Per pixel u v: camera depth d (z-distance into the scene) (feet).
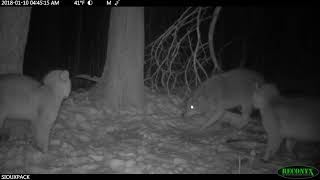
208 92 12.15
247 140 10.82
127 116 12.39
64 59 35.09
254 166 8.57
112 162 8.05
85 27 33.50
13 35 10.15
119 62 13.15
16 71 10.32
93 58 31.65
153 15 25.20
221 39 25.85
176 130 11.84
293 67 29.63
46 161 8.11
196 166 8.36
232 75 12.07
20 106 8.13
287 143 9.63
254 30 28.91
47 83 8.40
